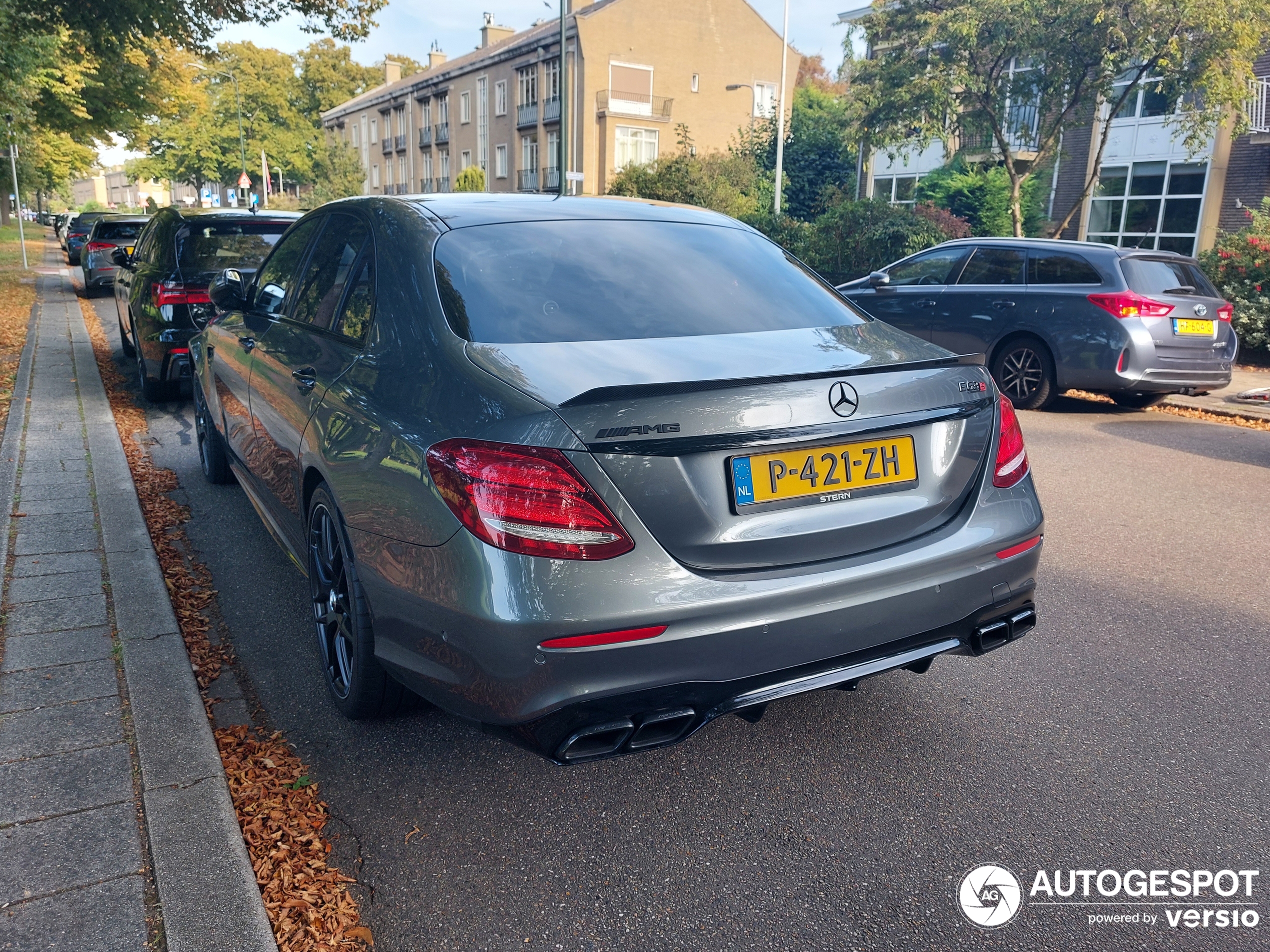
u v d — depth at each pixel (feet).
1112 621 12.76
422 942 6.67
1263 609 13.20
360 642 8.84
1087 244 28.84
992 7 54.70
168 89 90.68
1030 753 9.34
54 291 64.80
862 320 9.85
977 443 8.46
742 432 7.01
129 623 11.38
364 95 246.06
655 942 6.72
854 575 7.43
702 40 142.00
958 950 6.70
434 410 7.50
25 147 88.94
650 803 8.43
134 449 21.47
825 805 8.41
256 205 27.35
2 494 16.62
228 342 14.55
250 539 15.38
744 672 7.15
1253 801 8.53
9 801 7.85
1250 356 41.83
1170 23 50.65
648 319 8.75
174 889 6.86
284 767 8.75
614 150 138.72
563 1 85.97
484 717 7.11
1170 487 20.04
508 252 9.39
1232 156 68.23
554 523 6.61
